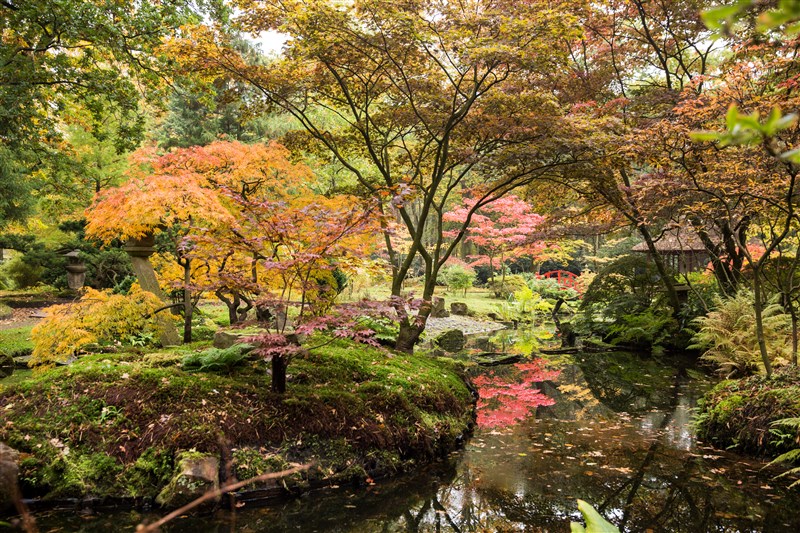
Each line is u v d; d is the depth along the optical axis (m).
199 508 4.03
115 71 11.14
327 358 6.29
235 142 7.70
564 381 8.67
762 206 6.20
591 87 10.73
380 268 5.24
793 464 4.81
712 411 5.76
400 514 4.05
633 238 26.02
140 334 7.41
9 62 9.48
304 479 4.47
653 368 9.67
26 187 12.96
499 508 4.16
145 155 7.49
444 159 8.03
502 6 6.79
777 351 7.89
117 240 16.53
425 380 6.31
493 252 23.23
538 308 18.47
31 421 4.46
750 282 9.78
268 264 4.52
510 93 8.25
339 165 16.08
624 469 4.94
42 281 19.53
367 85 8.45
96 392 4.79
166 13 10.26
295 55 7.73
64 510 3.95
